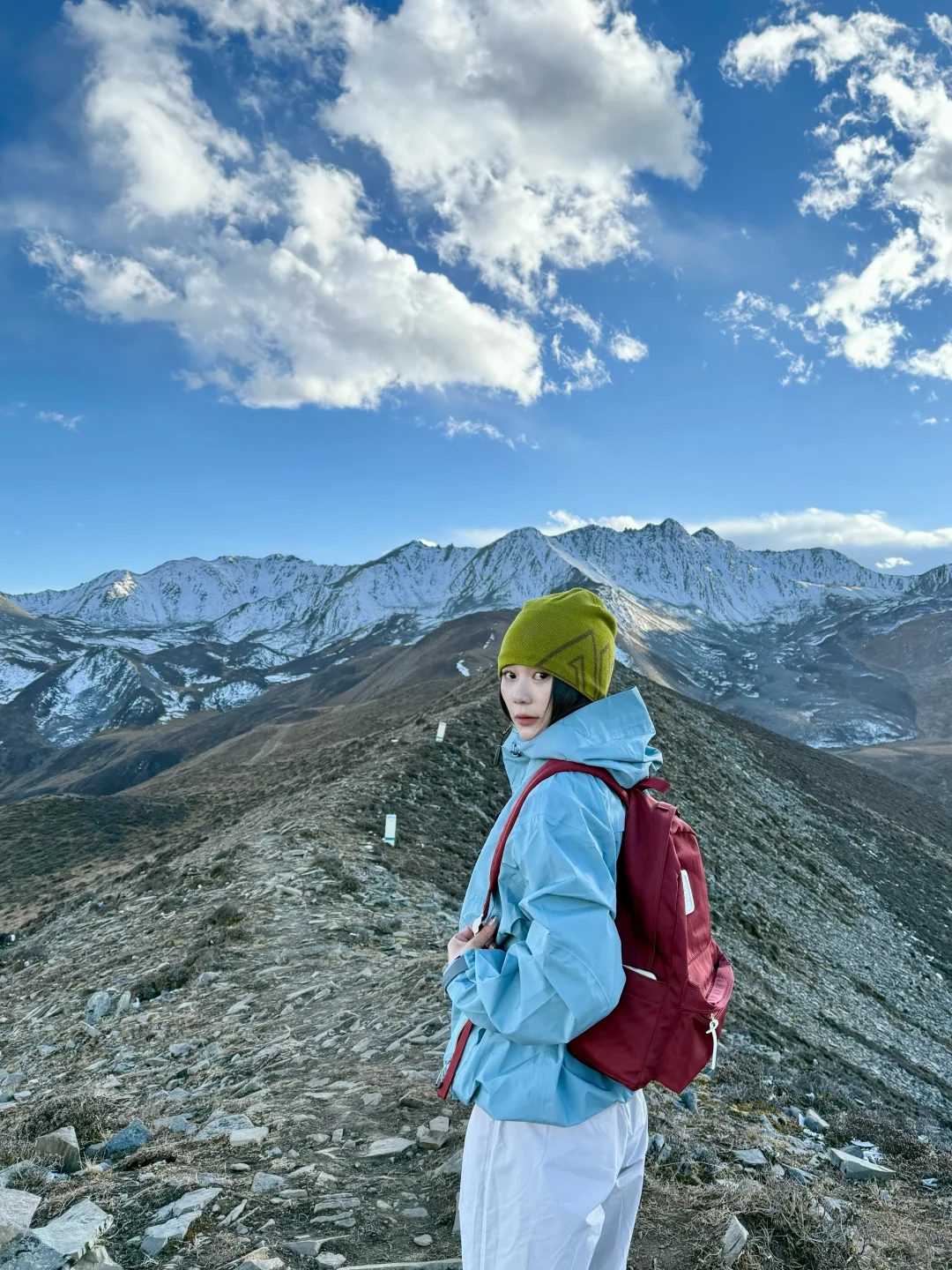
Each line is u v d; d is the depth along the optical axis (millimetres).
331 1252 3330
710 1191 4145
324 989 8969
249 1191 3908
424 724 34375
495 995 1673
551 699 1917
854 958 35156
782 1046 15383
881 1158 6020
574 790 1724
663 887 1682
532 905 1625
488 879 1884
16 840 42438
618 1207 1834
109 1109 5797
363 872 15859
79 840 41844
